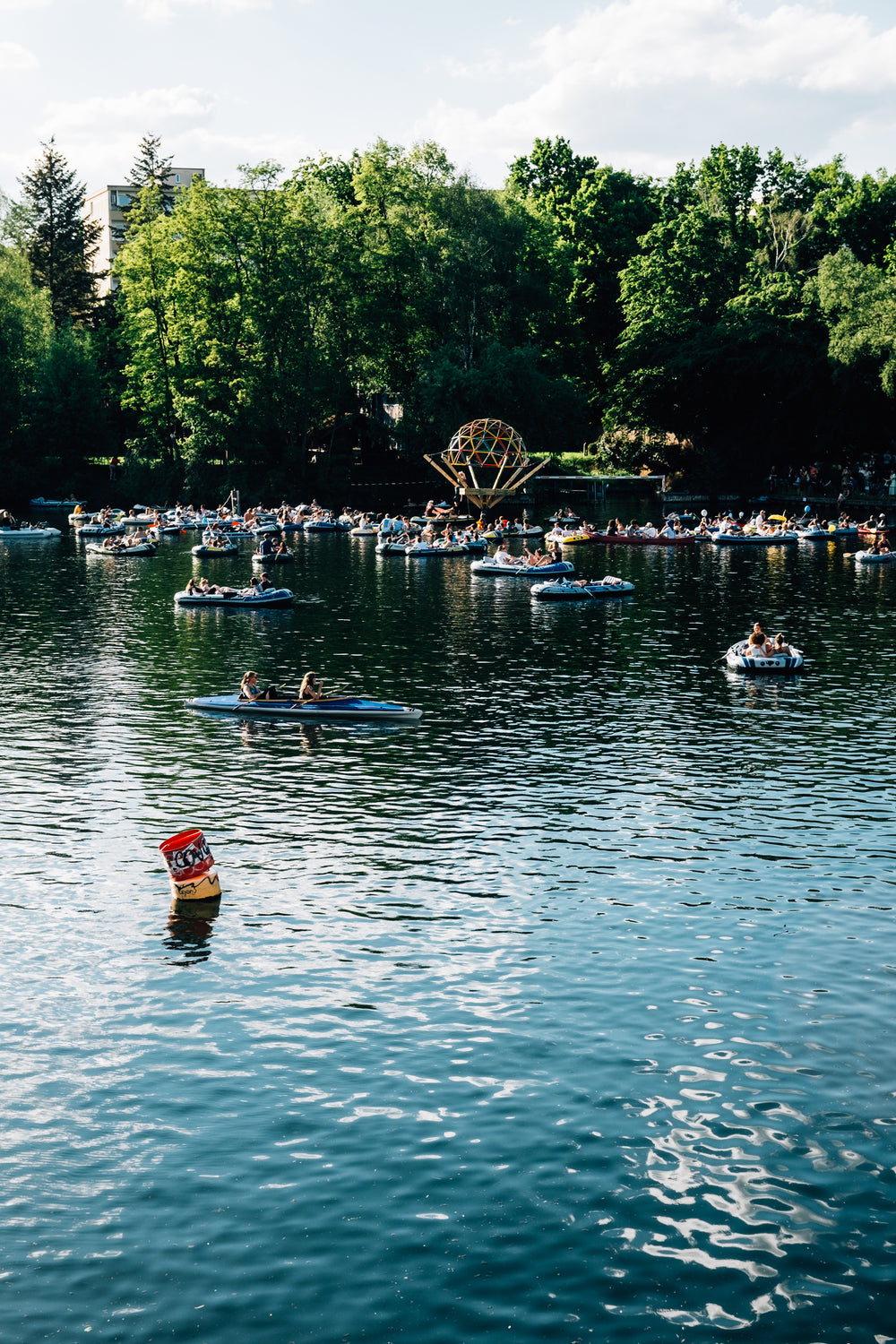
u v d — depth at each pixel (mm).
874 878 23828
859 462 115062
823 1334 11883
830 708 37531
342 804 28766
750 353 111312
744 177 134250
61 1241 13289
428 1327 11977
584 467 140375
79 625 54500
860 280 102125
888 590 62656
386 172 122438
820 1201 13875
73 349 128875
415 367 126062
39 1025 18141
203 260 114375
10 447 125125
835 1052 17156
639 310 122062
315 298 116875
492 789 29781
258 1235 13367
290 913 22312
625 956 20375
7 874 24344
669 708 37875
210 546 84938
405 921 21906
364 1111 15742
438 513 106562
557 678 42375
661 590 64125
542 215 139500
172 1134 15273
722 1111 15672
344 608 59125
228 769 31750
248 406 116688
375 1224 13508
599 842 26016
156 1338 11898
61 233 151375
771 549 84750
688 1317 12086
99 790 29922
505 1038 17641
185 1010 18594
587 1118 15531
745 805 28375
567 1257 12961
